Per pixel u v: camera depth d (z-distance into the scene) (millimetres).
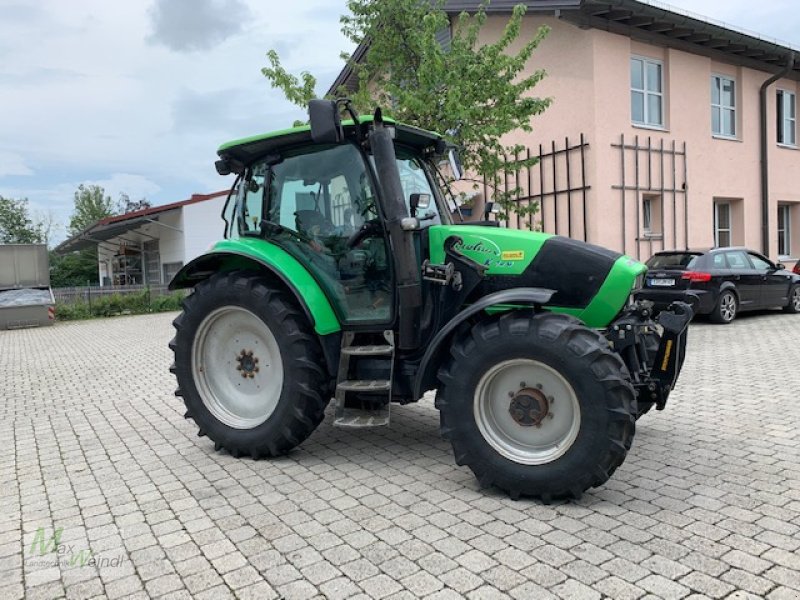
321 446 5031
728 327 11070
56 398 7547
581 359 3539
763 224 16438
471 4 13258
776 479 3992
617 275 4047
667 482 3992
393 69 10578
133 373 9250
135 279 32219
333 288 4562
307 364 4434
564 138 13523
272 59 10930
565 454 3605
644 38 13688
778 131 17203
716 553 3045
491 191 13852
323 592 2838
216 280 4793
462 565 3023
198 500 3982
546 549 3145
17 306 18438
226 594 2859
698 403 5969
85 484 4371
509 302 3779
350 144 4543
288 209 4770
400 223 4141
